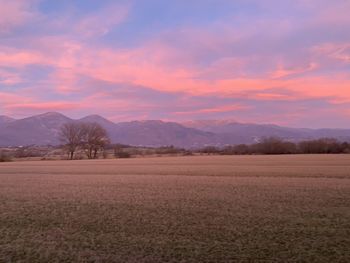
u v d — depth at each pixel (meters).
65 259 12.24
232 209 20.53
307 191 27.81
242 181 36.25
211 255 12.39
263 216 18.47
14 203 23.78
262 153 141.88
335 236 14.48
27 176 47.81
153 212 19.95
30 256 12.62
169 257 12.24
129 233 15.44
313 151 134.25
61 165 77.88
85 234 15.45
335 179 37.31
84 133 132.75
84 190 30.52
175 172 50.84
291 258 11.97
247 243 13.72
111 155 146.50
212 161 85.31
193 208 21.02
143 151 166.00
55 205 22.78
